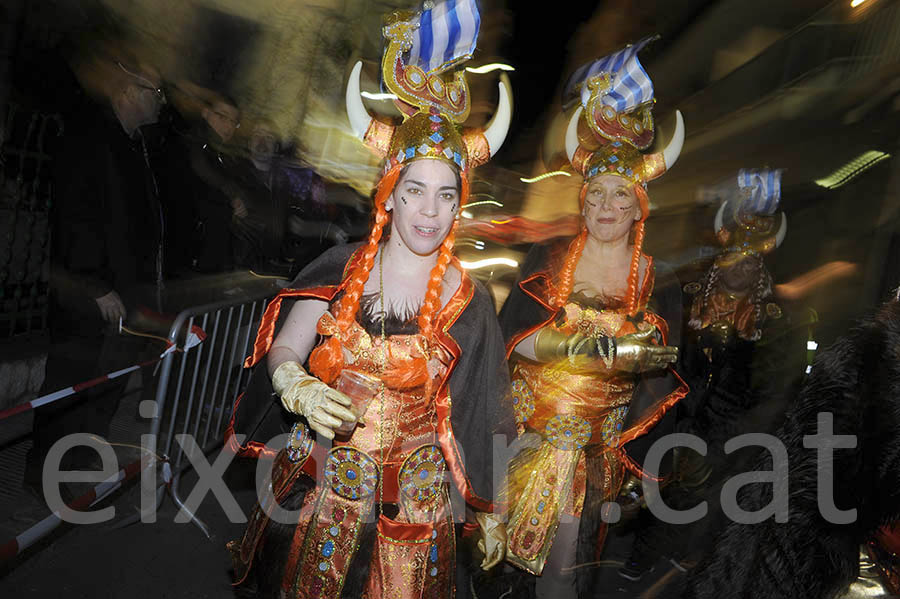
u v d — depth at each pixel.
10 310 5.61
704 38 12.03
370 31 9.98
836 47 8.68
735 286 4.61
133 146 4.32
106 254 4.18
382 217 2.70
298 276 2.77
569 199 9.24
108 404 4.34
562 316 3.54
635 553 4.16
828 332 2.28
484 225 9.95
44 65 5.47
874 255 5.85
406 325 2.69
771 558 2.02
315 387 2.47
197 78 8.15
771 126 9.72
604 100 3.57
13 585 3.53
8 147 5.45
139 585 3.68
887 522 2.09
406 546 2.68
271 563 2.71
